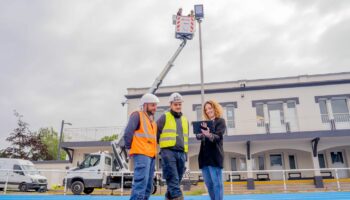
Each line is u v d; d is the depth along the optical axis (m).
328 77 20.81
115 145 15.05
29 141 24.80
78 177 13.82
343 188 16.56
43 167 20.64
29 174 17.05
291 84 20.72
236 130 20.56
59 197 8.52
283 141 18.23
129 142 3.77
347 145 17.73
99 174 13.83
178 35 16.34
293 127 20.28
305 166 19.22
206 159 3.97
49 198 8.05
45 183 17.34
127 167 15.05
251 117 20.67
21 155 24.16
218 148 3.97
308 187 16.78
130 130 3.78
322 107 20.47
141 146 3.77
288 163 19.47
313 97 20.42
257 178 18.92
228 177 19.44
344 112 20.19
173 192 3.72
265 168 19.70
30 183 16.64
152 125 4.02
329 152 19.34
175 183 3.77
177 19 16.39
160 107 21.73
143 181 3.66
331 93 20.34
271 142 18.27
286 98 20.66
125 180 13.96
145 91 22.48
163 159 3.89
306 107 20.30
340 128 19.83
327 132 17.20
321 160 19.47
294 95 20.64
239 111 20.92
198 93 21.59
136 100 22.33
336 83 20.45
